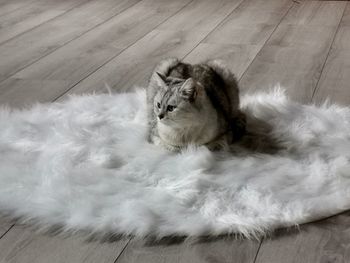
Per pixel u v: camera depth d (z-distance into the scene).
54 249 1.39
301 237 1.40
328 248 1.36
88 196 1.55
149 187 1.59
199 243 1.39
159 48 2.84
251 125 1.96
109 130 1.96
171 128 1.73
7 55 2.79
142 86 2.38
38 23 3.32
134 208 1.47
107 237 1.42
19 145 1.87
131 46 2.89
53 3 3.77
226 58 2.66
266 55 2.68
